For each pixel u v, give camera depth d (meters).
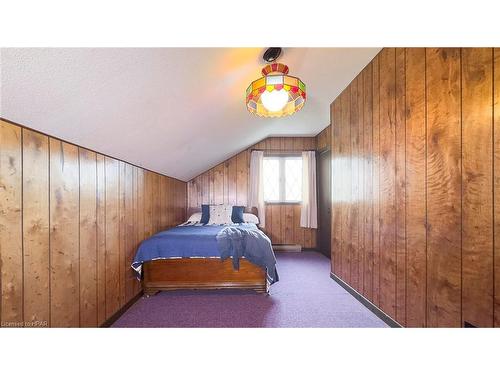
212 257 2.44
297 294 2.50
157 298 2.41
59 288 1.38
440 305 1.37
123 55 1.11
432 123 1.42
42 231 1.26
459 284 1.25
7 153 1.06
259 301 2.33
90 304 1.66
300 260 3.88
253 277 2.53
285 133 4.48
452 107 1.29
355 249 2.38
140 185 2.52
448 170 1.31
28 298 1.17
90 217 1.67
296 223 4.64
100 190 1.79
